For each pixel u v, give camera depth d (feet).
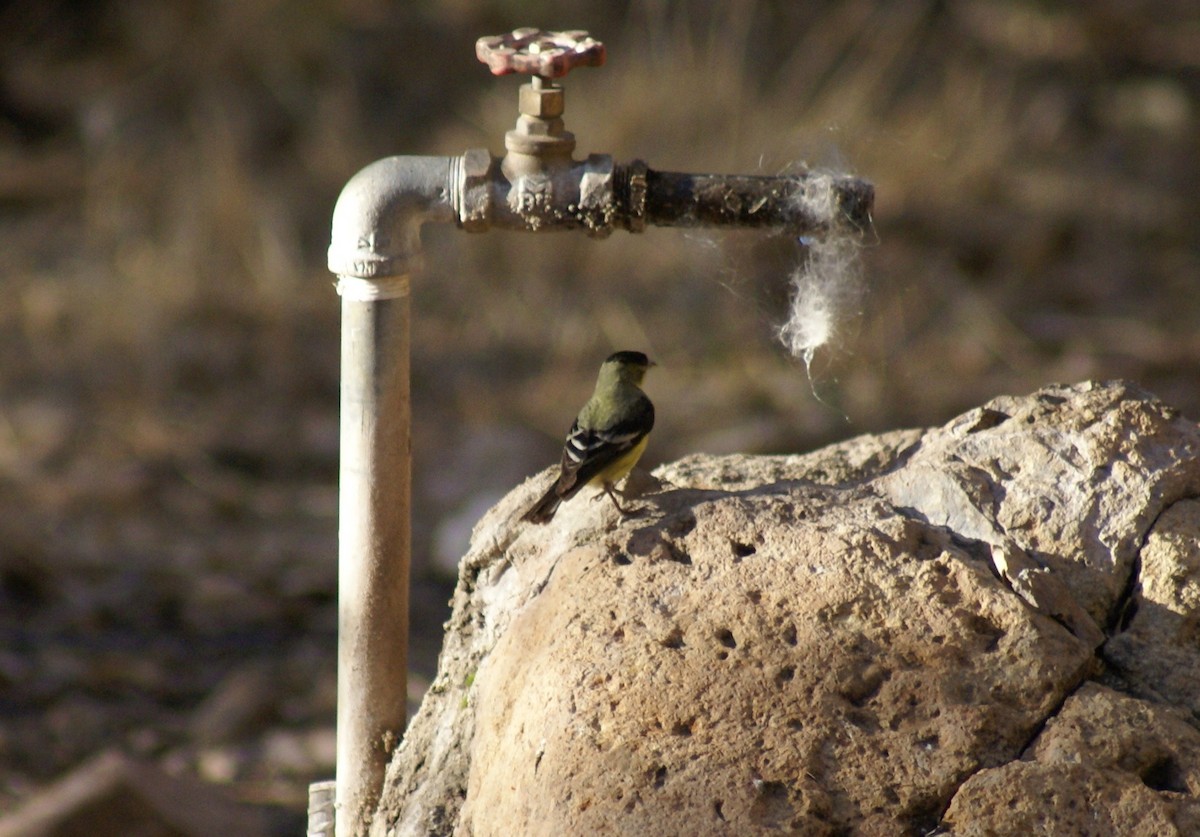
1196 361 54.70
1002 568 15.40
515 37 16.99
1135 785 13.73
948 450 17.12
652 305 59.52
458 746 16.98
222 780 33.24
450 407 53.57
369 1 85.35
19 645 39.17
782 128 63.10
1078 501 16.22
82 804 27.91
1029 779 13.69
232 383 56.08
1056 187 68.33
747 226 16.76
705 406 52.34
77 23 84.53
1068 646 14.65
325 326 60.23
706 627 15.01
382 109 75.61
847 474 19.22
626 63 69.41
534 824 14.26
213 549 44.62
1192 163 72.84
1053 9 90.17
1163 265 62.90
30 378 55.77
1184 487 16.22
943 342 56.29
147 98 76.84
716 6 77.00
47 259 64.95
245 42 79.30
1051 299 59.72
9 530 44.73
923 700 14.29
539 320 59.31
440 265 62.69
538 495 19.12
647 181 16.51
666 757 14.11
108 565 43.39
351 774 17.88
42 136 76.84
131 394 54.54
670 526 16.47
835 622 14.88
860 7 79.87
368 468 16.96
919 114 71.31
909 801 13.71
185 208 66.74
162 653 39.14
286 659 39.01
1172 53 87.10
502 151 68.08
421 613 41.09
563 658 15.23
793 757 13.94
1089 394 17.40
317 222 66.39
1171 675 15.02
